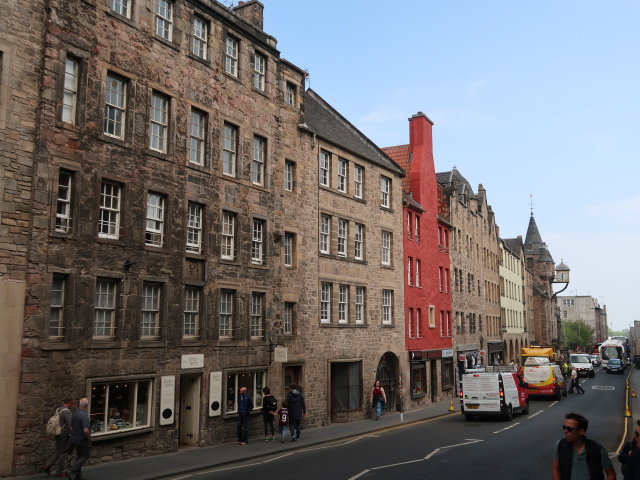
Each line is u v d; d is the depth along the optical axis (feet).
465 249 161.79
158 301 61.05
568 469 24.31
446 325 139.54
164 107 63.93
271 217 78.64
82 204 53.26
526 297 266.57
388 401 107.86
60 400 49.96
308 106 105.40
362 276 100.73
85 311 52.75
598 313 571.28
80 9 54.49
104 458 53.47
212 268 67.77
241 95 74.59
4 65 48.16
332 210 93.45
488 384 89.81
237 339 70.59
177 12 65.62
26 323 47.96
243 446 64.64
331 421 90.48
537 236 347.36
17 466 46.37
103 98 56.13
